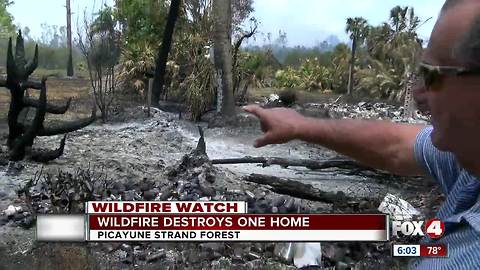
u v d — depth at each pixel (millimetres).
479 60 1051
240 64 22922
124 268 5234
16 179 8312
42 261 5203
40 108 9383
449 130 1135
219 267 5355
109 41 20484
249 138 14375
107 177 8586
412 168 1513
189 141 13711
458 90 1090
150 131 14695
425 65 1127
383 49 32594
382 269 5109
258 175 8055
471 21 1056
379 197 7512
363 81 32250
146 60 22641
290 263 5551
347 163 9469
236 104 21766
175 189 7441
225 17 18453
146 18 23531
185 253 5582
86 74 40625
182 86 19156
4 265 5156
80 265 5180
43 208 6703
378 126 1552
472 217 1234
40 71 40312
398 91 29422
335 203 6875
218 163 9992
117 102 20938
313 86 35812
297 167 10914
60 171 7633
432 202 7305
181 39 22391
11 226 6312
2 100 21750
